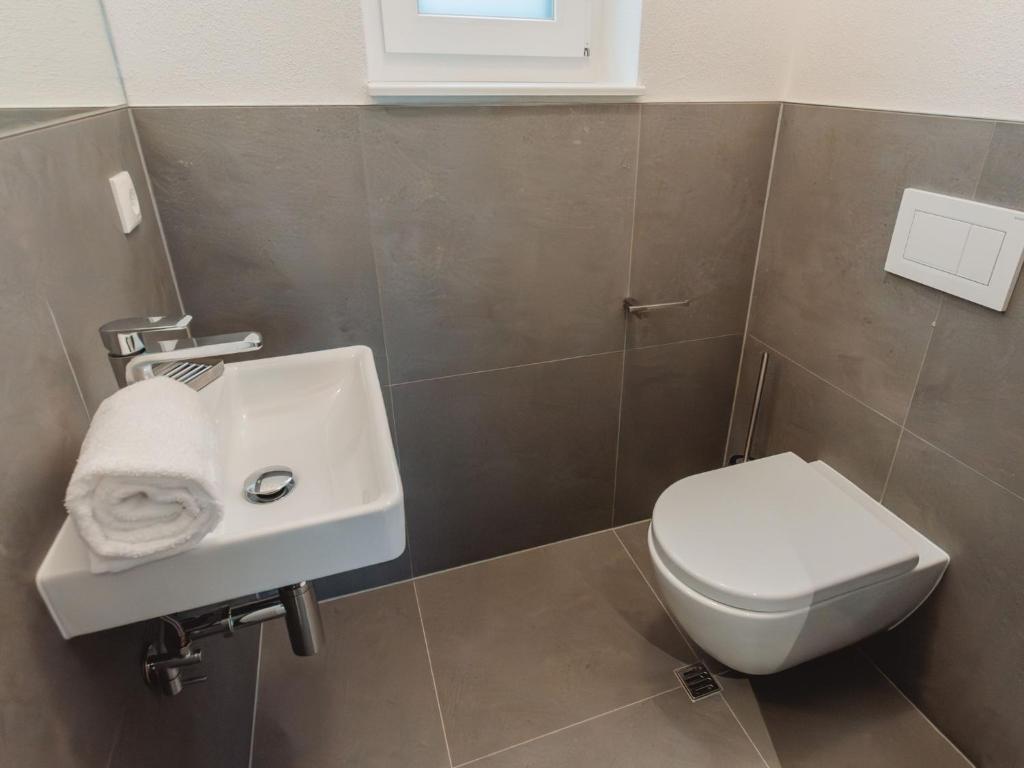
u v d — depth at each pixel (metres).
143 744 0.76
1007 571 1.05
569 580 1.67
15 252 0.60
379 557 0.70
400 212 1.24
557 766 1.22
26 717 0.53
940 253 1.07
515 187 1.29
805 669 1.40
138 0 0.97
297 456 0.95
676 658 1.44
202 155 1.09
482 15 1.27
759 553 1.12
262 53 1.05
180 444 0.58
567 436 1.64
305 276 1.24
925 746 1.23
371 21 1.18
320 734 1.28
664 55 1.28
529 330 1.46
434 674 1.41
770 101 1.41
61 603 0.59
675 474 1.84
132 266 0.94
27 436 0.59
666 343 1.61
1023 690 1.06
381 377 1.39
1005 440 1.02
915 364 1.17
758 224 1.54
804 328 1.46
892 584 1.11
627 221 1.42
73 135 0.77
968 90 1.00
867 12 1.16
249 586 0.66
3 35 0.64
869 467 1.32
